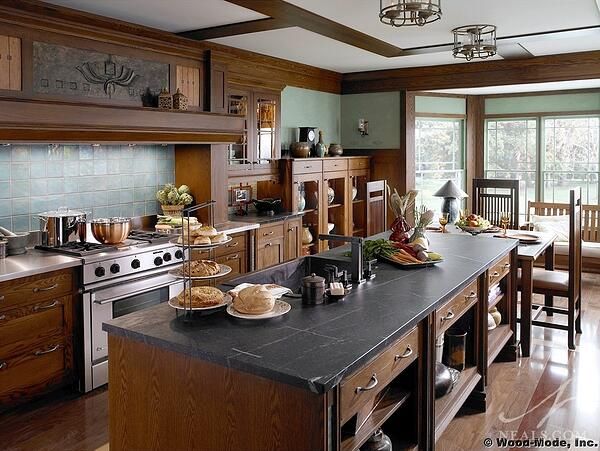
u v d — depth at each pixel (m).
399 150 7.14
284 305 2.30
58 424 3.24
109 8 3.88
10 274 3.15
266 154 5.91
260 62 5.77
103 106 3.82
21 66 3.43
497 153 8.34
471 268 3.16
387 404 2.29
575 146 7.83
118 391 2.11
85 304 3.59
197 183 5.04
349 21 4.41
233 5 3.87
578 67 5.82
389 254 3.28
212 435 1.88
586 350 4.48
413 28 4.70
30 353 3.35
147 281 3.99
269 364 1.74
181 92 4.60
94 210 4.43
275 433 1.75
